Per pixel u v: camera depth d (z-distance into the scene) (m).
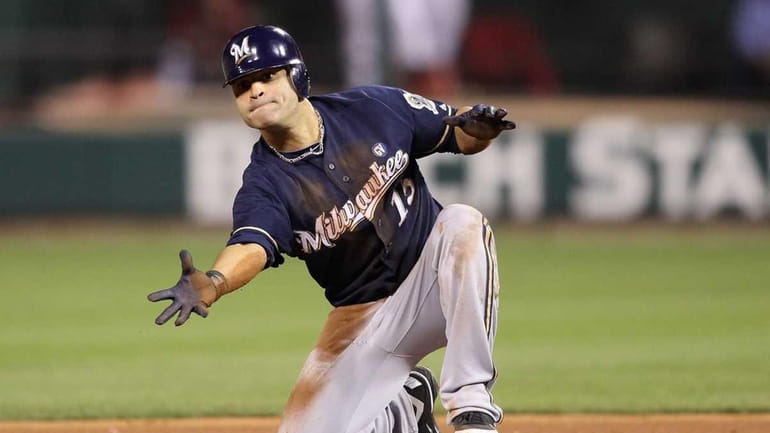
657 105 62.72
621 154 56.31
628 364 28.52
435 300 15.41
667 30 66.00
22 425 22.64
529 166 56.25
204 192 55.97
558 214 56.53
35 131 56.47
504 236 55.88
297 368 28.72
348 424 15.67
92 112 60.12
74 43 62.47
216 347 32.03
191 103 60.59
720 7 67.12
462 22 62.50
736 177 56.44
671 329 33.75
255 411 23.67
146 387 26.48
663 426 21.86
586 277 44.78
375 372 15.76
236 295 42.31
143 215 56.34
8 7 63.94
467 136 16.02
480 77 63.69
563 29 68.25
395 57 58.81
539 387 25.86
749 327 33.88
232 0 63.78
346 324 15.88
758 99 63.25
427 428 16.86
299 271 49.00
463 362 14.95
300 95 15.03
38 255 51.94
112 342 32.97
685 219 56.53
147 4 64.81
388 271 15.70
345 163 15.34
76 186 56.31
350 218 15.34
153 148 56.06
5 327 35.66
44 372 28.64
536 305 38.66
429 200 16.16
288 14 67.12
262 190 15.10
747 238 55.28
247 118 14.95
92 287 43.31
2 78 61.66
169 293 13.24
